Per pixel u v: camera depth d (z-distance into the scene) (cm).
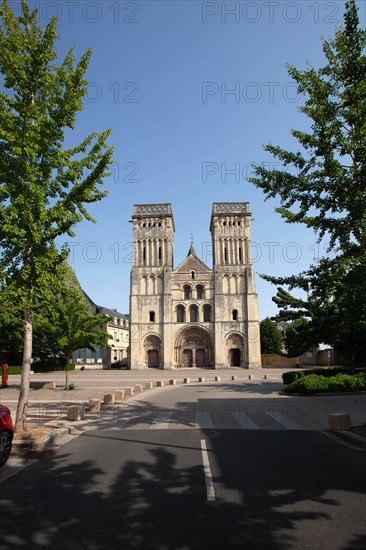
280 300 2567
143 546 470
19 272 1109
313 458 876
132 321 6281
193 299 6353
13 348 3544
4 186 1066
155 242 6569
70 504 601
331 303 1188
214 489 667
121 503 604
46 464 838
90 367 6494
